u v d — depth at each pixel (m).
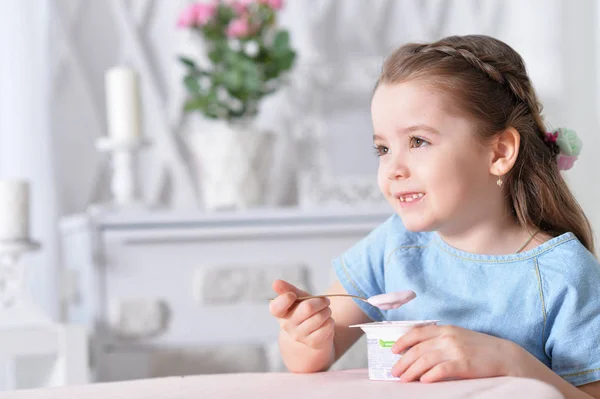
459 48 1.03
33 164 2.32
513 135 1.00
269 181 2.24
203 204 2.48
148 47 2.50
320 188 2.32
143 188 2.46
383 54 2.59
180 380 0.87
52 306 2.33
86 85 2.41
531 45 2.66
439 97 0.96
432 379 0.81
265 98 2.51
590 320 0.94
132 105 2.14
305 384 0.80
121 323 1.94
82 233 1.99
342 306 1.15
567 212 1.07
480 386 0.73
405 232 1.12
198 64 2.49
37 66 2.32
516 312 0.97
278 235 2.01
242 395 0.74
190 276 1.98
